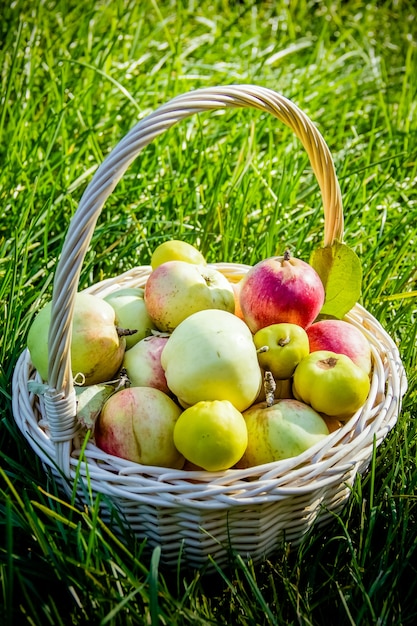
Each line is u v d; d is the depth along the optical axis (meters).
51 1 1.30
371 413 0.62
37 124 1.01
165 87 1.14
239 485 0.57
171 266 0.69
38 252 0.86
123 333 0.65
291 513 0.60
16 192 0.94
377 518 0.65
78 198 0.96
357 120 1.20
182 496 0.56
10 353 0.75
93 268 0.89
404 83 1.19
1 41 1.18
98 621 0.55
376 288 0.87
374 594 0.58
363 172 1.02
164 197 0.96
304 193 1.01
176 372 0.61
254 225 0.96
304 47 1.41
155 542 0.60
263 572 0.62
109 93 1.11
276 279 0.67
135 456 0.60
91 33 1.22
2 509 0.62
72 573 0.57
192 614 0.55
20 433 0.69
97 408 0.61
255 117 1.04
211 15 1.49
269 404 0.62
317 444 0.59
